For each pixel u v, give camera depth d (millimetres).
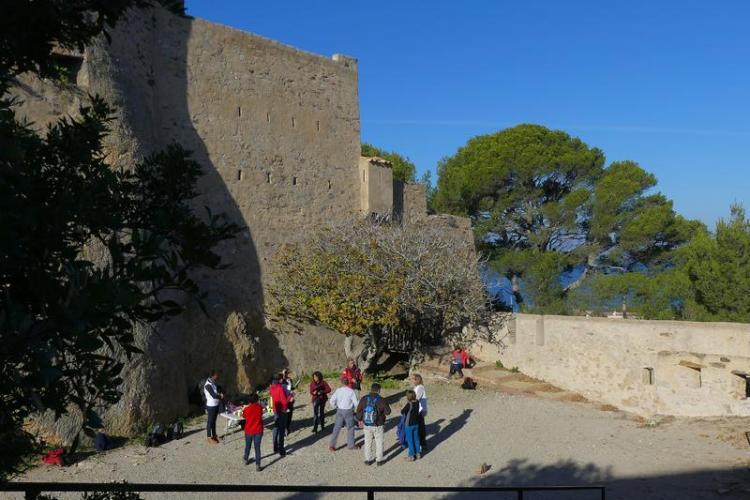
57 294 3111
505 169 33000
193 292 3740
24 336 2732
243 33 21141
